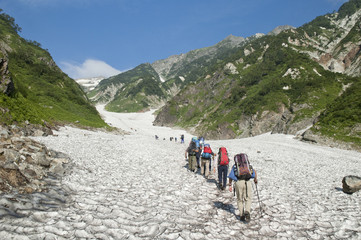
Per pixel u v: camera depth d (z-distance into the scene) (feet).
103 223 17.12
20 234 13.57
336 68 396.78
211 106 412.36
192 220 20.08
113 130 201.77
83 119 191.72
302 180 42.70
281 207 25.35
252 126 241.55
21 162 26.73
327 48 552.00
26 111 85.66
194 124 377.91
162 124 459.73
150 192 27.37
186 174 41.27
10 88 89.10
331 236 18.52
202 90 484.33
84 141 77.10
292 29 560.61
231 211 23.68
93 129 166.81
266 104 249.34
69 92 243.19
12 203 17.26
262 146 112.16
